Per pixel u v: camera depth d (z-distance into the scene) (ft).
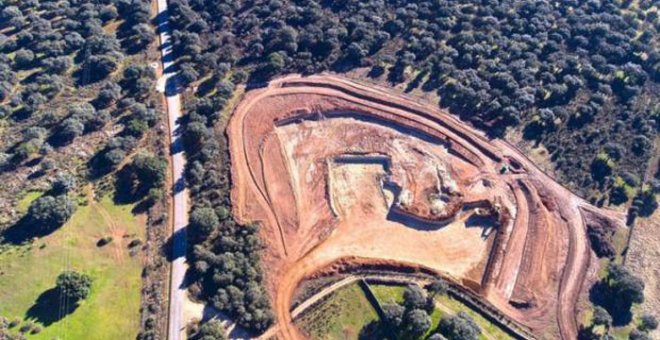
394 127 384.68
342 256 312.29
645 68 425.28
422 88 408.05
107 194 334.44
